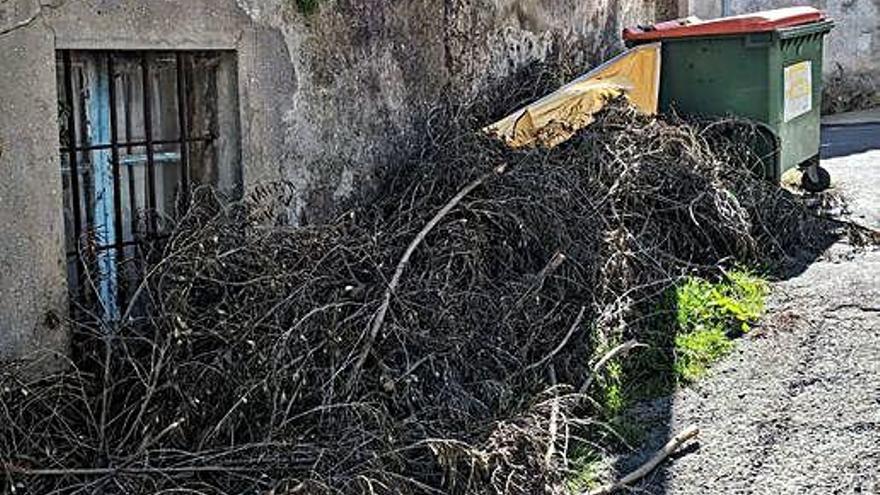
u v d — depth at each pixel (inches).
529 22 301.1
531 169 219.0
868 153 440.1
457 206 203.2
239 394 147.0
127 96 177.3
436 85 248.2
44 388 145.1
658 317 208.5
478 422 156.7
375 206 213.3
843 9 659.4
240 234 170.4
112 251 175.5
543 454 151.1
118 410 151.6
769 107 287.6
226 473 137.6
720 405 179.3
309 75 201.0
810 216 280.2
